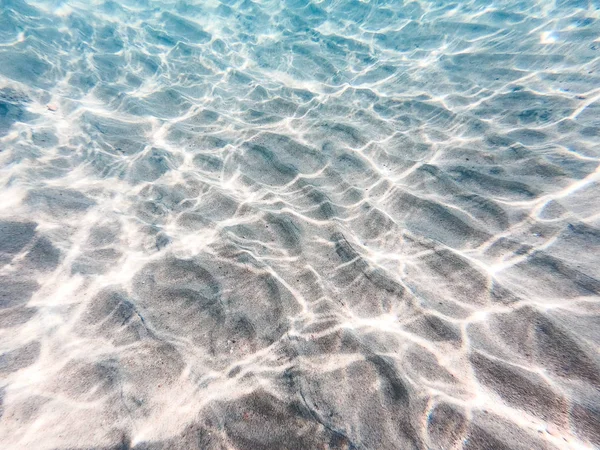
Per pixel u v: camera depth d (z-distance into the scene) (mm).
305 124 4461
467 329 2037
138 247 2697
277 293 2361
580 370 1728
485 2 6281
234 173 3645
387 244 2730
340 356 1964
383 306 2252
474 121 3992
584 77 4090
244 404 1734
